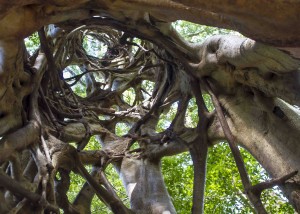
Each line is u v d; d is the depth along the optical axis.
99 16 7.21
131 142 10.50
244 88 8.09
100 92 13.20
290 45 4.35
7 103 7.46
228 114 8.14
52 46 9.44
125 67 13.14
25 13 5.65
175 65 9.70
